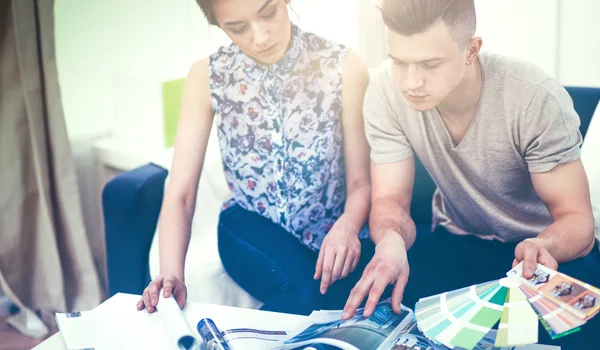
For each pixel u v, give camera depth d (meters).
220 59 1.69
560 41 1.78
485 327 0.98
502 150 1.48
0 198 2.14
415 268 1.55
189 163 1.72
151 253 1.80
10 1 2.01
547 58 1.79
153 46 2.03
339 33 1.72
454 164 1.54
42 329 2.11
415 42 1.41
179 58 1.99
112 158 2.10
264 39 1.60
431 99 1.46
